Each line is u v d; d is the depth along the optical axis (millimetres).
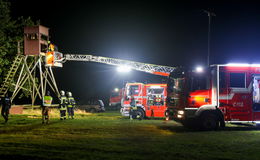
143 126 15055
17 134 11742
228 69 13852
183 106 13703
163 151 8781
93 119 19172
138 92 19734
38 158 7578
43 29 21156
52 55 21203
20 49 23828
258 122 13977
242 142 10508
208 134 12461
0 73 23797
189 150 9031
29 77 22719
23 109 24078
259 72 14062
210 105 13586
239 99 13859
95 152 8469
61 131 12766
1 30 23625
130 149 8977
